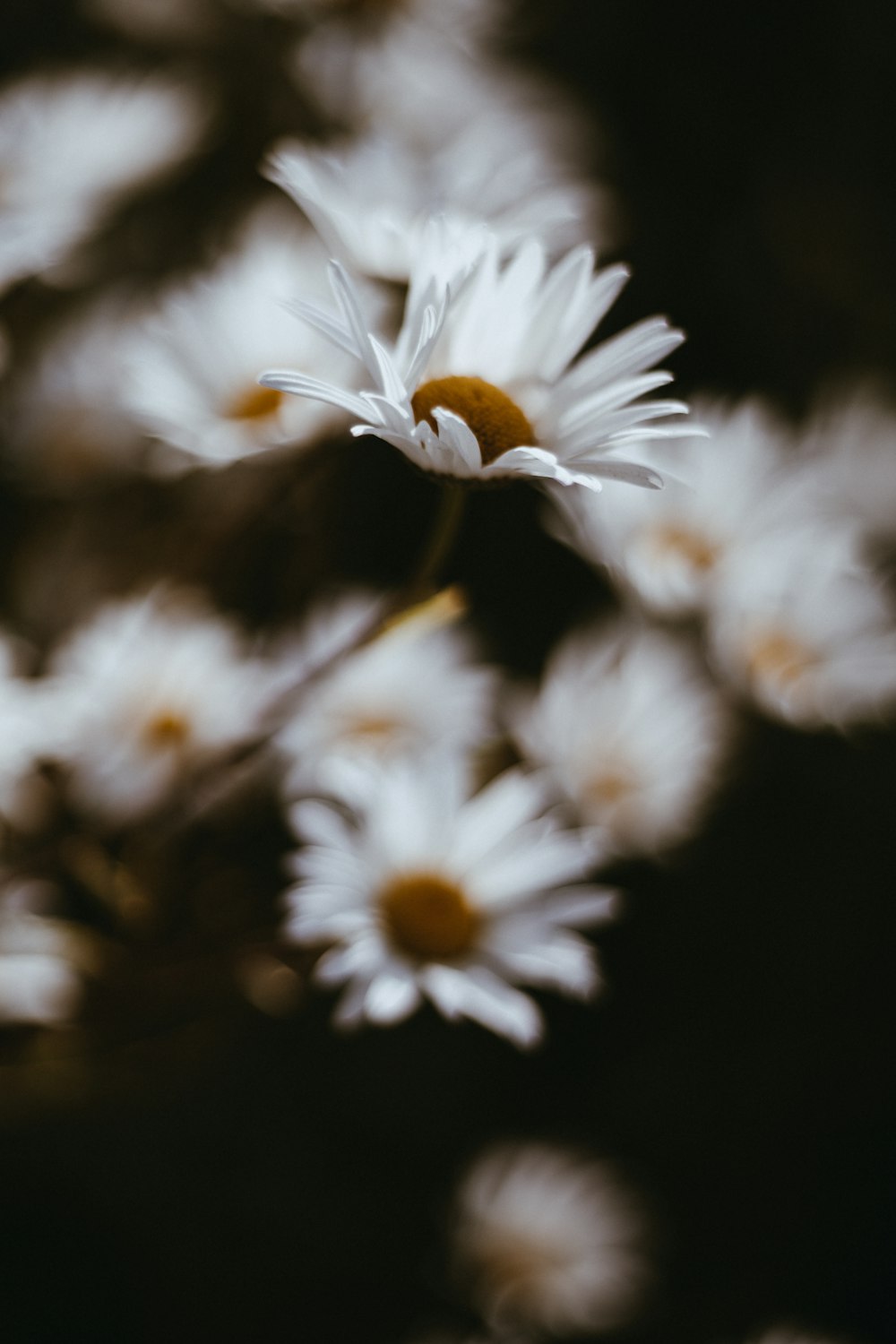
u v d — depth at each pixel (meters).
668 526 0.43
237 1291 0.58
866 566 0.45
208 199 0.52
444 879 0.36
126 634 0.40
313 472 0.39
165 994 0.38
